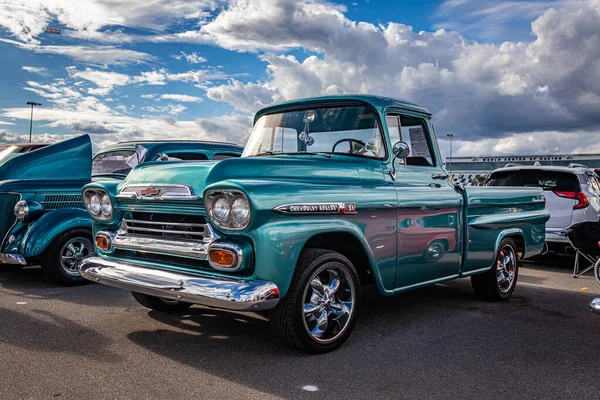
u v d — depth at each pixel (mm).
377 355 3930
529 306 5676
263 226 3453
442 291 6391
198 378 3383
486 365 3773
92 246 6422
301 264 3730
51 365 3545
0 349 3846
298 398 3123
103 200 4332
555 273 8016
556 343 4336
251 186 3430
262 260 3438
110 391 3137
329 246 4211
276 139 5035
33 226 6059
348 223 3986
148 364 3613
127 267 3906
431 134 5223
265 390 3219
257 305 3344
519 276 7703
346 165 4316
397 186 4602
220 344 4078
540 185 8758
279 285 3518
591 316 5258
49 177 6922
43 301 5410
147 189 3957
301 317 3707
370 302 5727
